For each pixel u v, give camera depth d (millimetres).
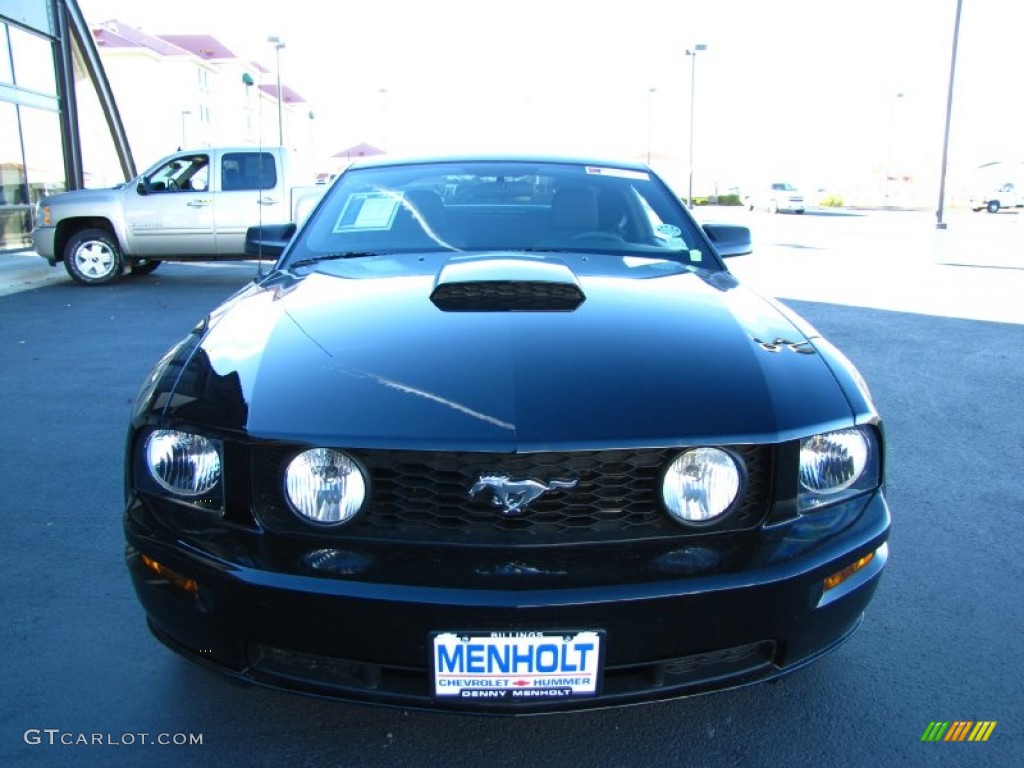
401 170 3379
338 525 1730
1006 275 12297
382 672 1766
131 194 10688
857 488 1944
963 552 3203
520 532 1730
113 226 10711
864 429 1957
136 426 1980
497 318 2115
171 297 9805
